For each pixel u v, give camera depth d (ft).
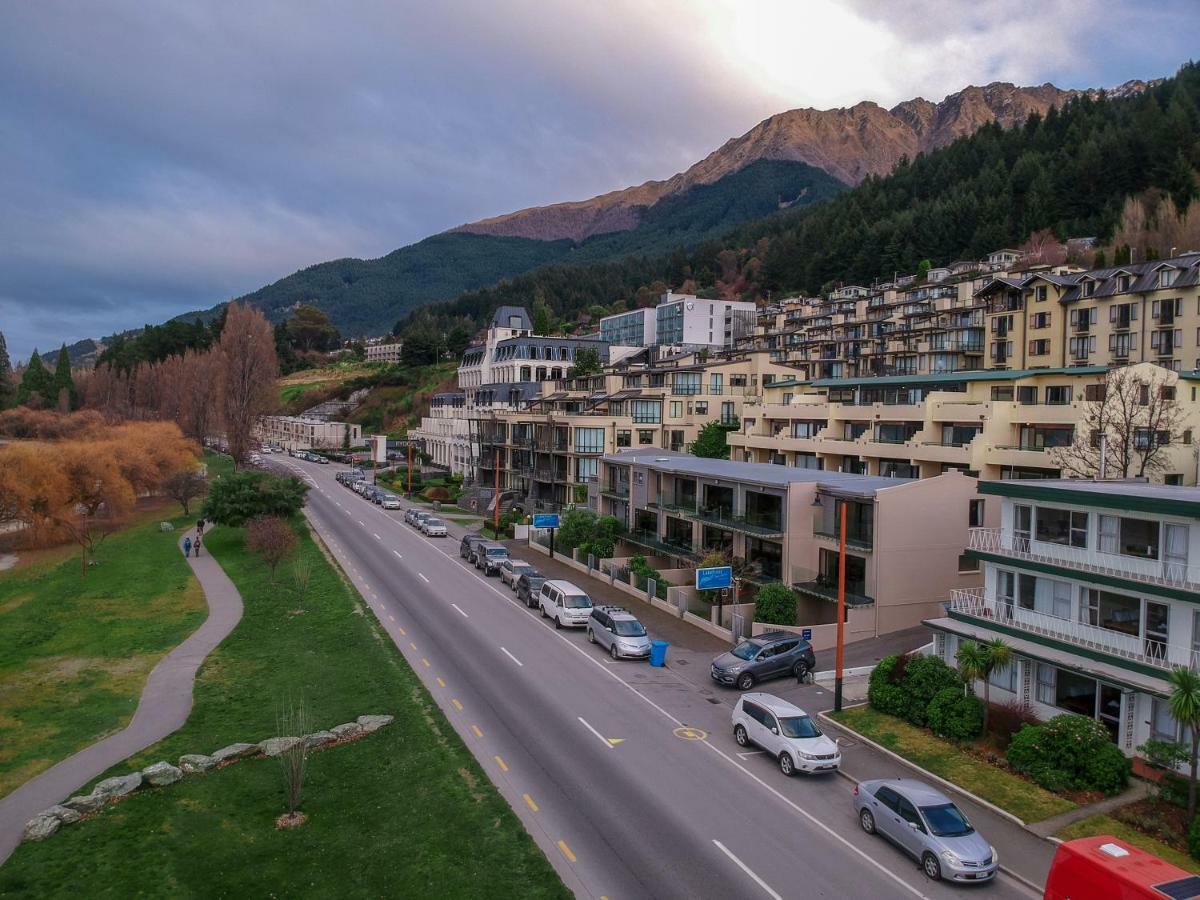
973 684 94.63
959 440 167.32
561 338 393.91
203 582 168.14
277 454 501.97
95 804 70.95
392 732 86.84
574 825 67.77
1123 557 80.02
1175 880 47.83
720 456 233.76
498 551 180.86
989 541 96.53
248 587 162.50
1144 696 77.25
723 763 82.02
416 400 560.61
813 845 65.98
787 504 136.56
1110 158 412.77
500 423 290.76
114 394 481.87
